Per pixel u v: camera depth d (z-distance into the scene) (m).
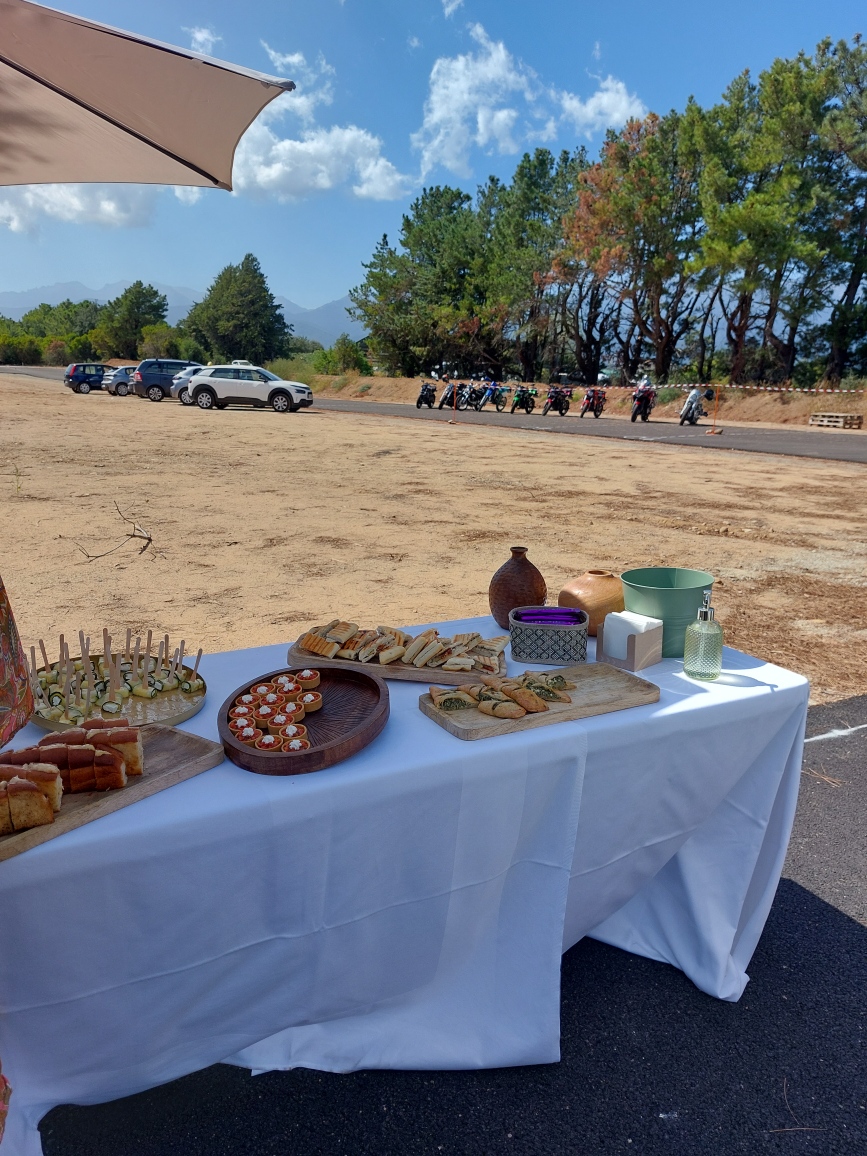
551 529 8.70
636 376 42.72
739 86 34.16
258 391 25.38
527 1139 1.74
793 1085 1.90
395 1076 1.90
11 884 1.31
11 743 1.71
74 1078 1.49
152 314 96.31
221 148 1.84
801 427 26.78
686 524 9.05
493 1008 1.92
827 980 2.27
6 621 1.56
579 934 2.14
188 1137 1.73
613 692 1.94
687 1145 1.74
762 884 2.25
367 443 17.30
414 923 1.74
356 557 7.29
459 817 1.69
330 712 1.85
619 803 1.93
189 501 9.88
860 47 30.61
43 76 1.60
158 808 1.44
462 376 50.50
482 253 48.12
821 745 3.79
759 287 31.34
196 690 1.96
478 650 2.18
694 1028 2.08
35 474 11.70
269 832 1.49
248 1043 1.65
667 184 34.94
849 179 32.03
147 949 1.46
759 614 5.83
